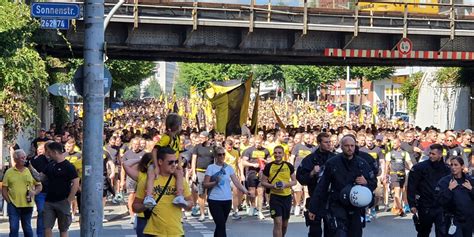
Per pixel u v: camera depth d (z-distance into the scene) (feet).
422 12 125.39
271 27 113.39
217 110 116.57
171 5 108.99
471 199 43.16
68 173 47.98
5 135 88.07
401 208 78.33
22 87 86.33
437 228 45.01
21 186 50.26
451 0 119.96
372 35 121.60
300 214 80.59
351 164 38.99
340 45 119.85
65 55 121.08
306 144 78.95
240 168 76.48
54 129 112.06
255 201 79.15
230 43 114.93
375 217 75.87
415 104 197.57
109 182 77.71
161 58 129.80
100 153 43.21
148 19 108.27
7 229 65.87
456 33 120.37
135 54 120.57
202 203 74.64
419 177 46.09
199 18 110.42
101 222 42.98
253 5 112.06
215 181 51.55
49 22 46.16
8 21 81.61
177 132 39.17
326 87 272.51
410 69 265.95
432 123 186.50
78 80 43.70
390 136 86.84
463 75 166.91
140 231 37.76
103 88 43.68
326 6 117.70
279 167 52.19
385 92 319.88
